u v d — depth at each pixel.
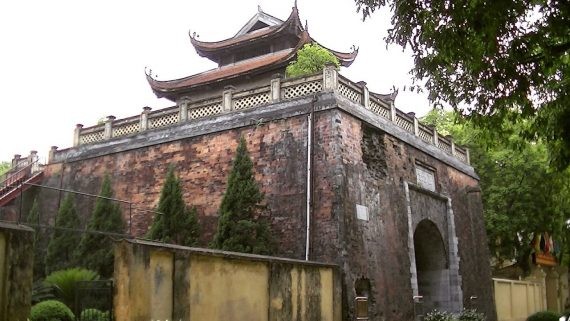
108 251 17.95
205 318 10.87
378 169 18.25
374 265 16.80
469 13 9.02
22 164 24.44
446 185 23.39
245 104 18.64
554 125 10.80
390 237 18.05
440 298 22.44
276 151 17.33
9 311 8.19
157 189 19.42
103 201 18.77
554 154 11.62
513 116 10.84
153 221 18.55
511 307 27.78
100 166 21.12
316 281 14.38
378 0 9.75
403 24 9.74
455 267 22.52
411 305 18.27
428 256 23.06
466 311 21.50
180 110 19.86
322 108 16.73
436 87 10.48
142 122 20.64
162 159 19.62
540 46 9.35
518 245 29.92
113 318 9.37
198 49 29.06
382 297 16.86
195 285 10.74
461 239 23.67
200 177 18.59
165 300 10.09
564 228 16.77
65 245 18.75
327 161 16.30
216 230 17.78
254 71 24.78
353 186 16.58
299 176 16.72
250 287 12.17
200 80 27.17
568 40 9.52
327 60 20.86
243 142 16.89
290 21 25.77
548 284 38.06
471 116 10.65
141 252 9.70
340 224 15.60
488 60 9.62
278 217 16.75
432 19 9.42
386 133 19.16
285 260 13.32
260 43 27.31
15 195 21.50
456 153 25.64
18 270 8.41
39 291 14.83
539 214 27.61
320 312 14.31
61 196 21.55
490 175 29.39
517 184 28.17
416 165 21.05
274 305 12.75
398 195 19.17
